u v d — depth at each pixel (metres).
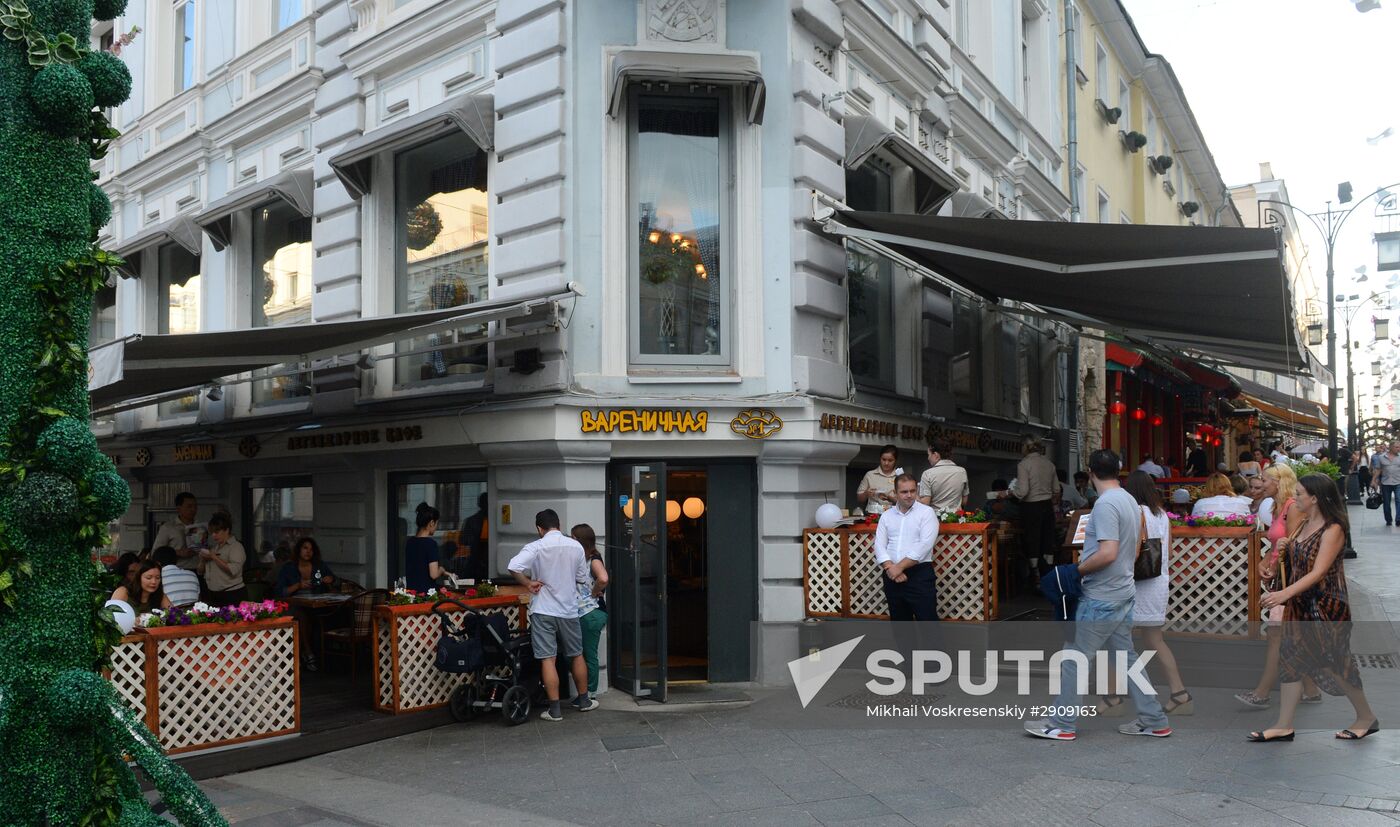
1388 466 21.95
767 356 10.34
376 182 12.09
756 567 10.46
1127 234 8.97
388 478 12.45
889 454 10.91
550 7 10.11
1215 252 9.13
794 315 10.31
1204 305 11.27
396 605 9.08
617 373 10.09
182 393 13.24
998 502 13.05
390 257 12.11
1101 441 21.20
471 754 8.08
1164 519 8.20
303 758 8.09
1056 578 8.23
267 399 14.12
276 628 8.16
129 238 16.55
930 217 9.65
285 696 8.17
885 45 12.19
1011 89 17.38
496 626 9.05
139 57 17.38
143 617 7.82
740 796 6.70
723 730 8.53
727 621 10.43
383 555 12.30
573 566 9.24
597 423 9.83
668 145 10.62
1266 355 13.46
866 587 10.20
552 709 9.12
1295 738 7.16
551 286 9.98
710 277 10.61
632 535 9.80
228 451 14.11
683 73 9.98
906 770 7.05
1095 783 6.46
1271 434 42.72
